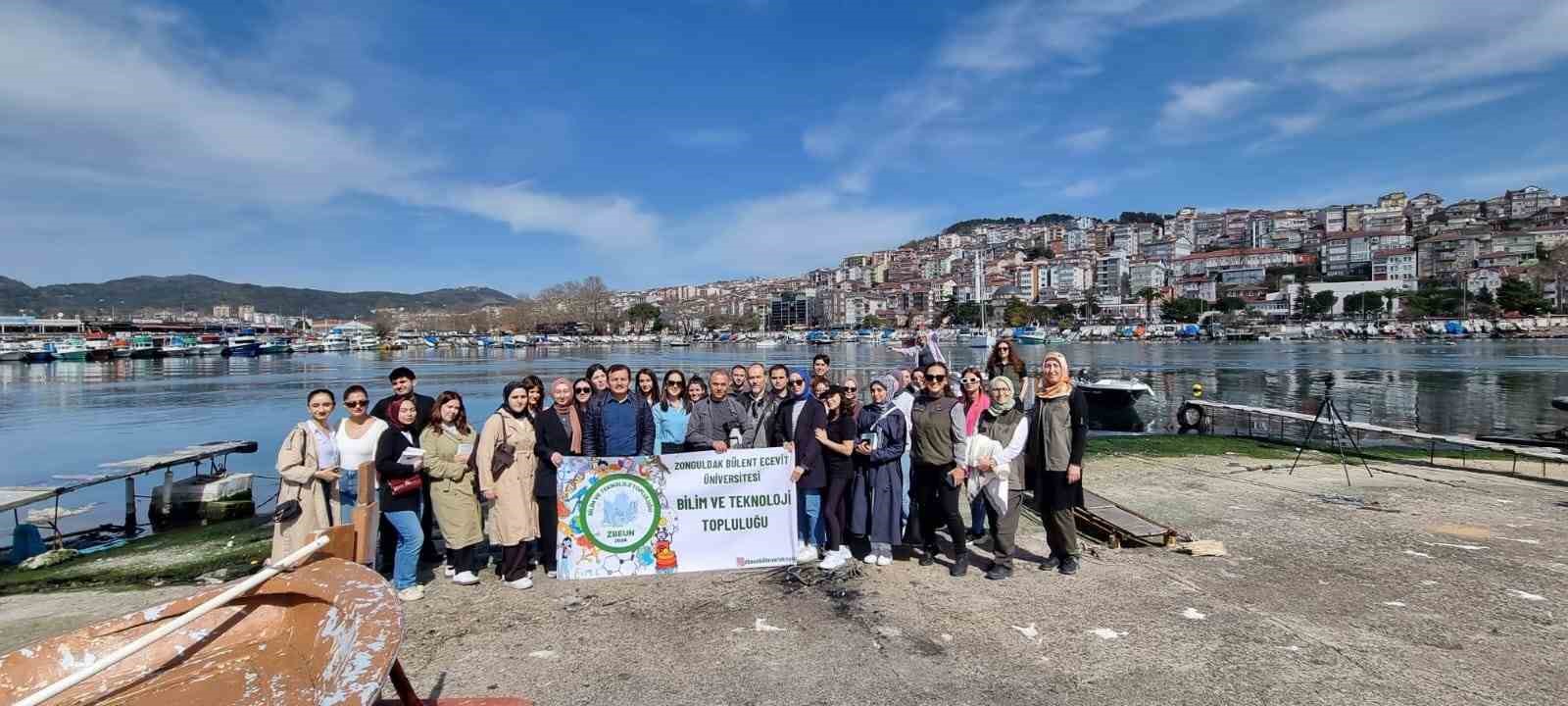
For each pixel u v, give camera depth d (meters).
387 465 5.71
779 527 6.49
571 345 148.62
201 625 2.69
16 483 16.05
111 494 14.44
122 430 24.75
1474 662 4.48
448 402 6.04
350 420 6.09
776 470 6.49
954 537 6.19
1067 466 6.06
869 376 44.16
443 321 195.50
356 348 126.94
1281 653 4.63
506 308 190.00
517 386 6.21
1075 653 4.66
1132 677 4.34
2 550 9.98
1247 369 52.06
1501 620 5.12
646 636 4.99
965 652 4.69
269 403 34.12
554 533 6.57
